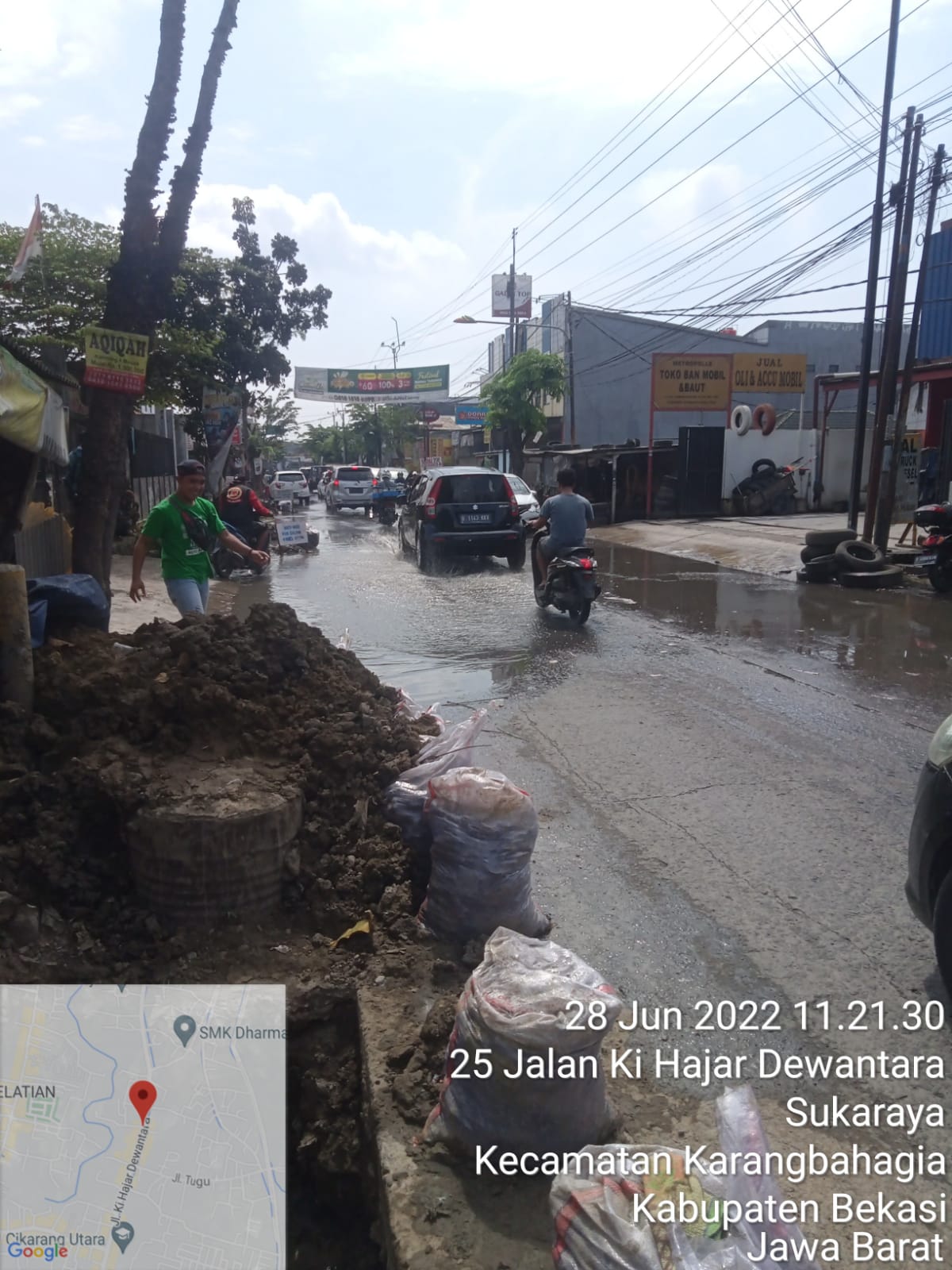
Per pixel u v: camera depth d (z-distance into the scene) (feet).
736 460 98.32
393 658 32.22
